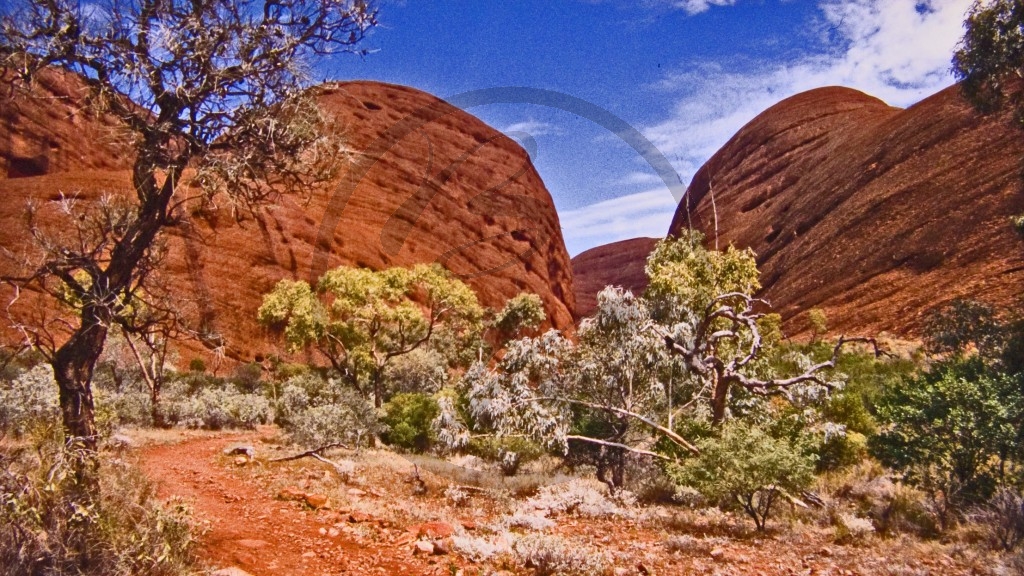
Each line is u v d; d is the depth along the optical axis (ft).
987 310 58.59
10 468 14.15
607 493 37.27
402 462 41.96
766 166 337.52
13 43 16.43
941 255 179.11
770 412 42.78
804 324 197.57
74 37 16.94
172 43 17.01
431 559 19.36
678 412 42.52
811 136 328.70
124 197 18.75
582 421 41.78
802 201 279.49
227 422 58.29
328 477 33.19
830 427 39.17
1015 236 159.02
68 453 14.83
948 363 40.75
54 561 13.03
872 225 216.74
